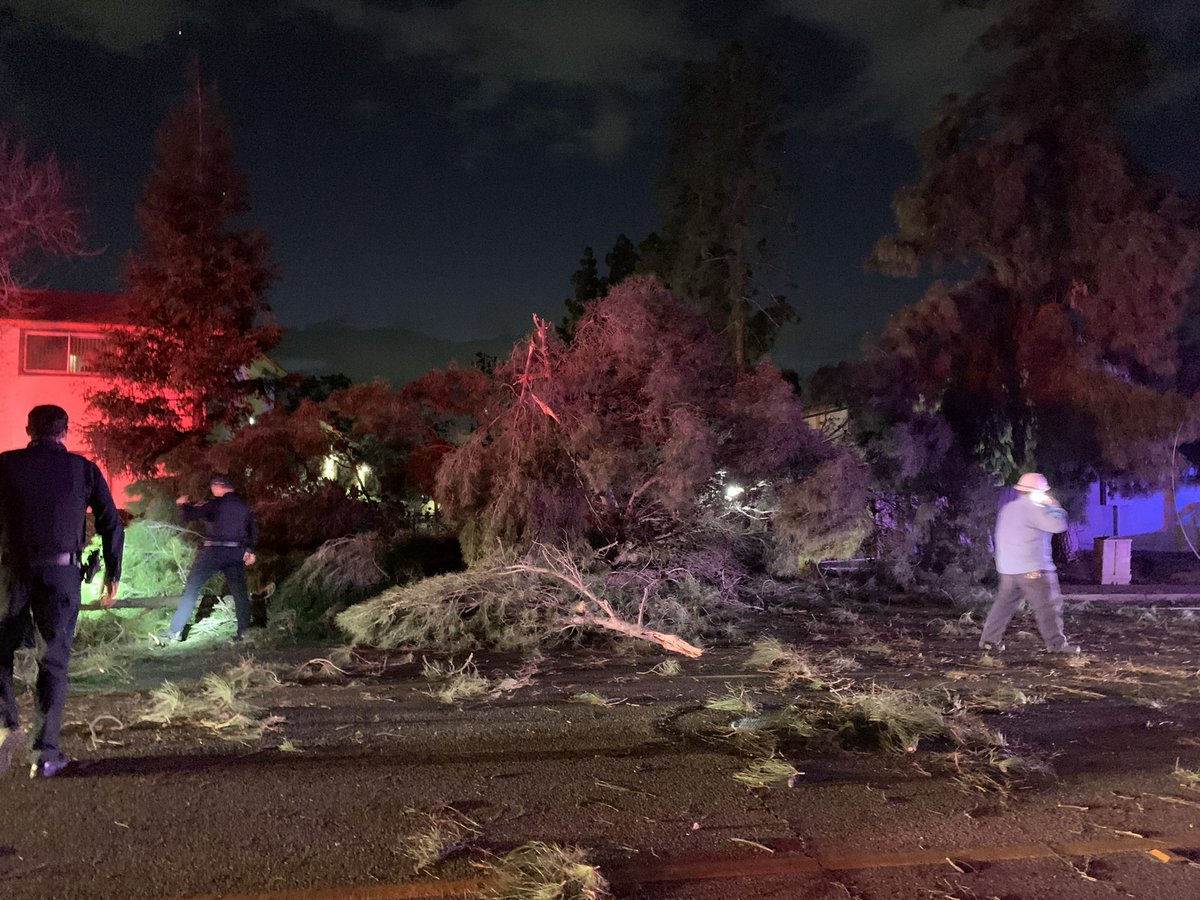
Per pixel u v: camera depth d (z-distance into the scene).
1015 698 6.62
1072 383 13.85
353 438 13.05
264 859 3.81
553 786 4.70
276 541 11.99
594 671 7.60
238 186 14.99
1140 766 5.15
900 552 12.95
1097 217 13.85
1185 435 13.73
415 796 4.52
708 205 21.59
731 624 9.55
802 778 4.88
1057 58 13.86
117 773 4.81
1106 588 13.20
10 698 4.75
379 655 8.18
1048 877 3.74
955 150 14.82
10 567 4.67
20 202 15.37
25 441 18.31
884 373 14.19
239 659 7.83
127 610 9.24
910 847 4.02
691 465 9.76
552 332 10.54
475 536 10.48
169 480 13.18
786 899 3.54
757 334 22.05
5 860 3.77
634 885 3.64
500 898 3.50
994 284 14.92
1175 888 3.65
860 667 7.76
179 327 14.71
